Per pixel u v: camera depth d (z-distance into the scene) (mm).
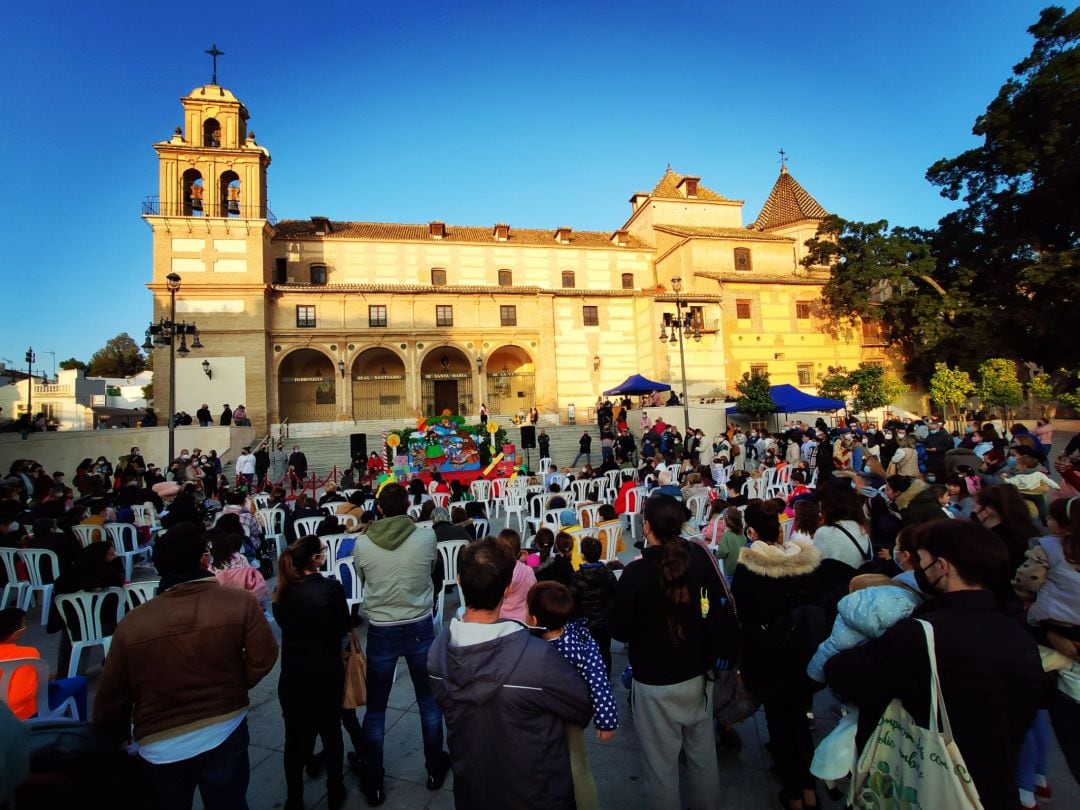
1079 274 29922
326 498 13281
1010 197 34094
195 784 3123
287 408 36219
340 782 4160
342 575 7801
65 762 2381
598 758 4633
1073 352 32688
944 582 2748
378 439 29578
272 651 3299
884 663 2596
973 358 34844
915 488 6227
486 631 2656
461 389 39125
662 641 3486
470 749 2559
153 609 3055
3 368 56594
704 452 27000
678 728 3539
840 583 4551
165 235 31906
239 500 13914
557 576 5762
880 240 36938
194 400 31281
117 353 75188
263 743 5125
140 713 2975
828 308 40469
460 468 22375
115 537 10617
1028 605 3594
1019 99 31359
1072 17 30234
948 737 2449
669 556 3479
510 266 41000
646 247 43594
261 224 32750
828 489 5012
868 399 33875
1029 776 3643
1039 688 2490
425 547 4480
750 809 3936
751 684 3963
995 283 36219
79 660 6637
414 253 39281
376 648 4324
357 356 34906
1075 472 6391
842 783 4145
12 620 4074
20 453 23156
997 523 4676
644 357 38656
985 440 13992
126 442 25141
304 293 34406
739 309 39156
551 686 2570
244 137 34969
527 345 37531
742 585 4102
